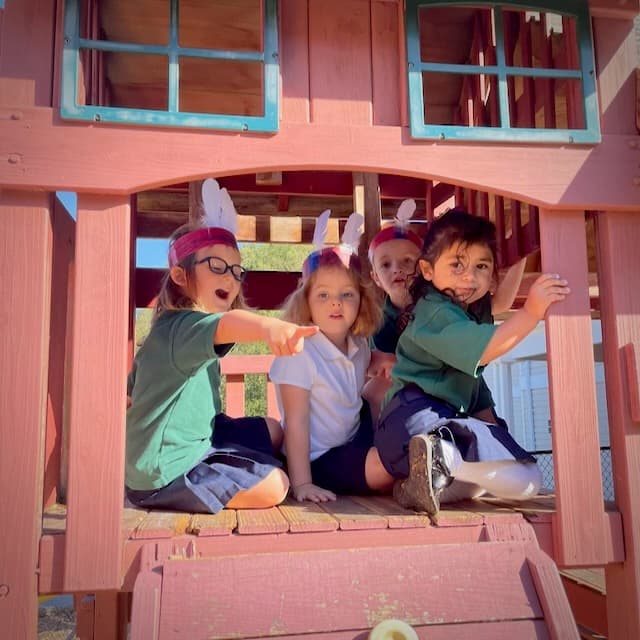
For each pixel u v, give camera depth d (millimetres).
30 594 1585
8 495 1608
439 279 2309
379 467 2291
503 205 3309
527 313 1943
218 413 2533
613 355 1963
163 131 1742
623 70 2023
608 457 8016
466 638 1490
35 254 1698
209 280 2359
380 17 1922
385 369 2721
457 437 2061
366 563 1563
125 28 2609
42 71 1727
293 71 1853
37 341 1671
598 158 1955
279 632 1445
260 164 1772
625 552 1864
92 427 1660
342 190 4020
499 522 1793
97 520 1625
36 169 1681
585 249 1965
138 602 1423
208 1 2490
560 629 1492
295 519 1757
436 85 3230
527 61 2705
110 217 1739
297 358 2400
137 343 3928
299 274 4234
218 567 1509
